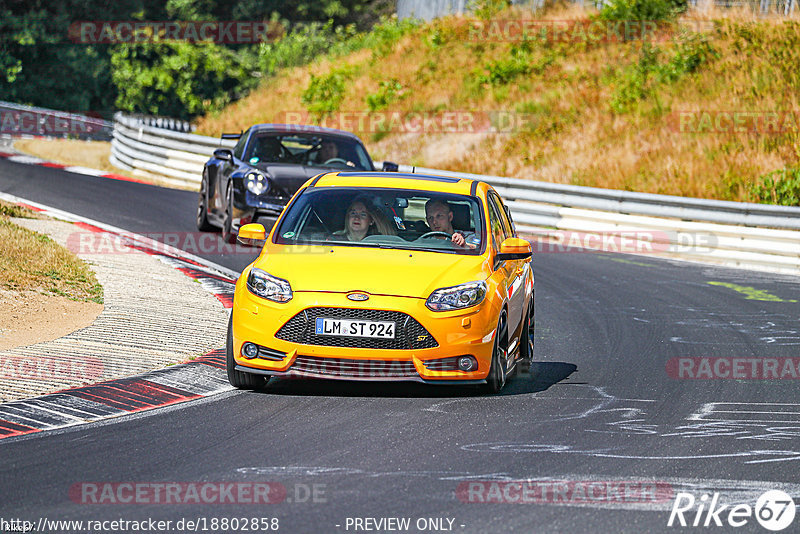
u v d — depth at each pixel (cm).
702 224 6988
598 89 10975
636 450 2444
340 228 3183
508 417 2728
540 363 3566
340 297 2806
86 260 4722
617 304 4941
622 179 8962
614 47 11950
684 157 9138
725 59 10950
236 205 5562
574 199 7681
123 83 17375
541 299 4991
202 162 8969
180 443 2377
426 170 8156
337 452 2336
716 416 2856
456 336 2822
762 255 6694
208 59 17512
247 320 2855
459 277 2922
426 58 13075
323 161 5884
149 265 4881
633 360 3669
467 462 2286
